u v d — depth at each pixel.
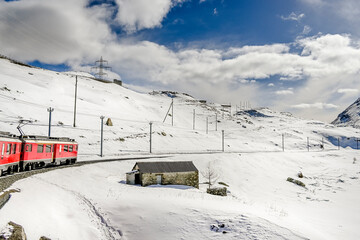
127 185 30.55
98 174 32.78
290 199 42.34
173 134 102.56
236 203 25.83
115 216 18.72
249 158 70.31
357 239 23.59
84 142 62.31
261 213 21.16
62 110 80.12
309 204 40.00
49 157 30.97
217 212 19.41
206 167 54.00
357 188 55.03
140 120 109.81
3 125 51.16
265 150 114.50
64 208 17.42
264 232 16.67
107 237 15.93
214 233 16.69
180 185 35.25
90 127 74.19
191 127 153.50
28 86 89.06
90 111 92.38
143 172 33.44
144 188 29.80
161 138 90.50
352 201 43.53
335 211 36.12
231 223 17.69
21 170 25.34
